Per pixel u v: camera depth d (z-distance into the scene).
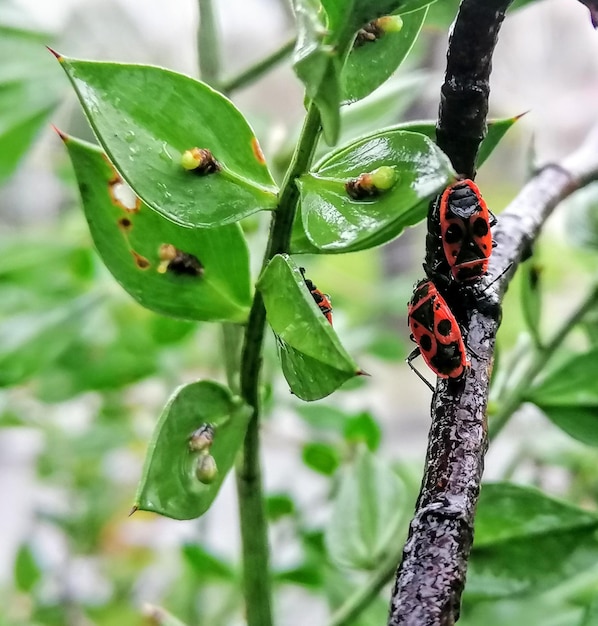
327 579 0.12
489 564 0.08
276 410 0.14
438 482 0.05
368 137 0.05
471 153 0.05
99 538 0.19
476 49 0.05
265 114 0.15
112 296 0.14
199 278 0.07
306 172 0.05
